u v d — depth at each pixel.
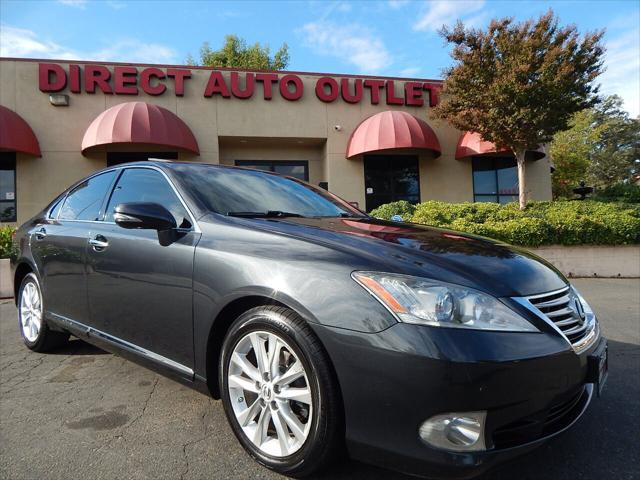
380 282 1.84
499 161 14.52
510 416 1.73
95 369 3.56
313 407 1.88
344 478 2.04
